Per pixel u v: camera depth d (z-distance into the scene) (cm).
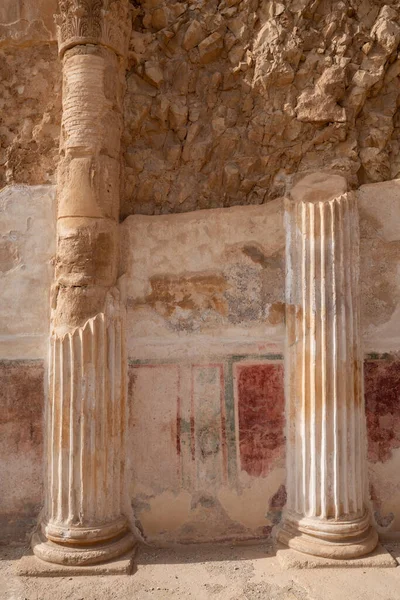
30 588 337
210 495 398
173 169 424
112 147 400
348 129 411
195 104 424
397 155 420
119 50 405
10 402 406
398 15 418
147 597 326
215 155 423
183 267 411
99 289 386
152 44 425
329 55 413
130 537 384
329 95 406
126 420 399
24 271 416
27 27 427
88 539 364
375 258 409
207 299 409
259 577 348
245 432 402
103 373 380
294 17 416
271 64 410
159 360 405
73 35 394
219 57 425
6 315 412
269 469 400
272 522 397
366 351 404
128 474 397
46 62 428
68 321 381
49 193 421
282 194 414
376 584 337
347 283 388
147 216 414
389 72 419
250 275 409
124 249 411
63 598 325
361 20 420
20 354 409
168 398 404
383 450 401
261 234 411
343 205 393
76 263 385
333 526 368
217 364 405
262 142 419
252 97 420
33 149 425
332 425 378
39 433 405
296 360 393
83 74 392
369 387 403
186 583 342
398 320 407
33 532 395
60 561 358
